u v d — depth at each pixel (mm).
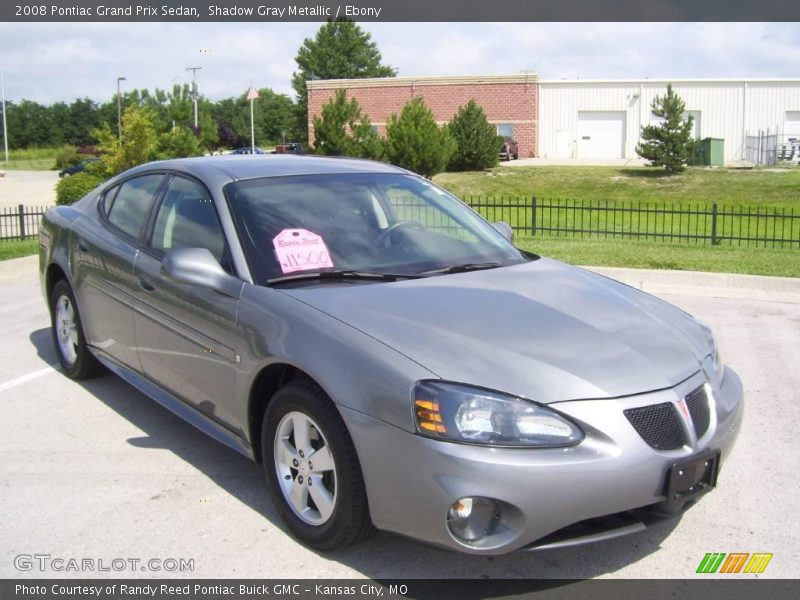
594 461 2965
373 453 3102
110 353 5066
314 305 3555
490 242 4676
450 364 3113
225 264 4000
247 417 3760
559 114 41281
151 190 4883
